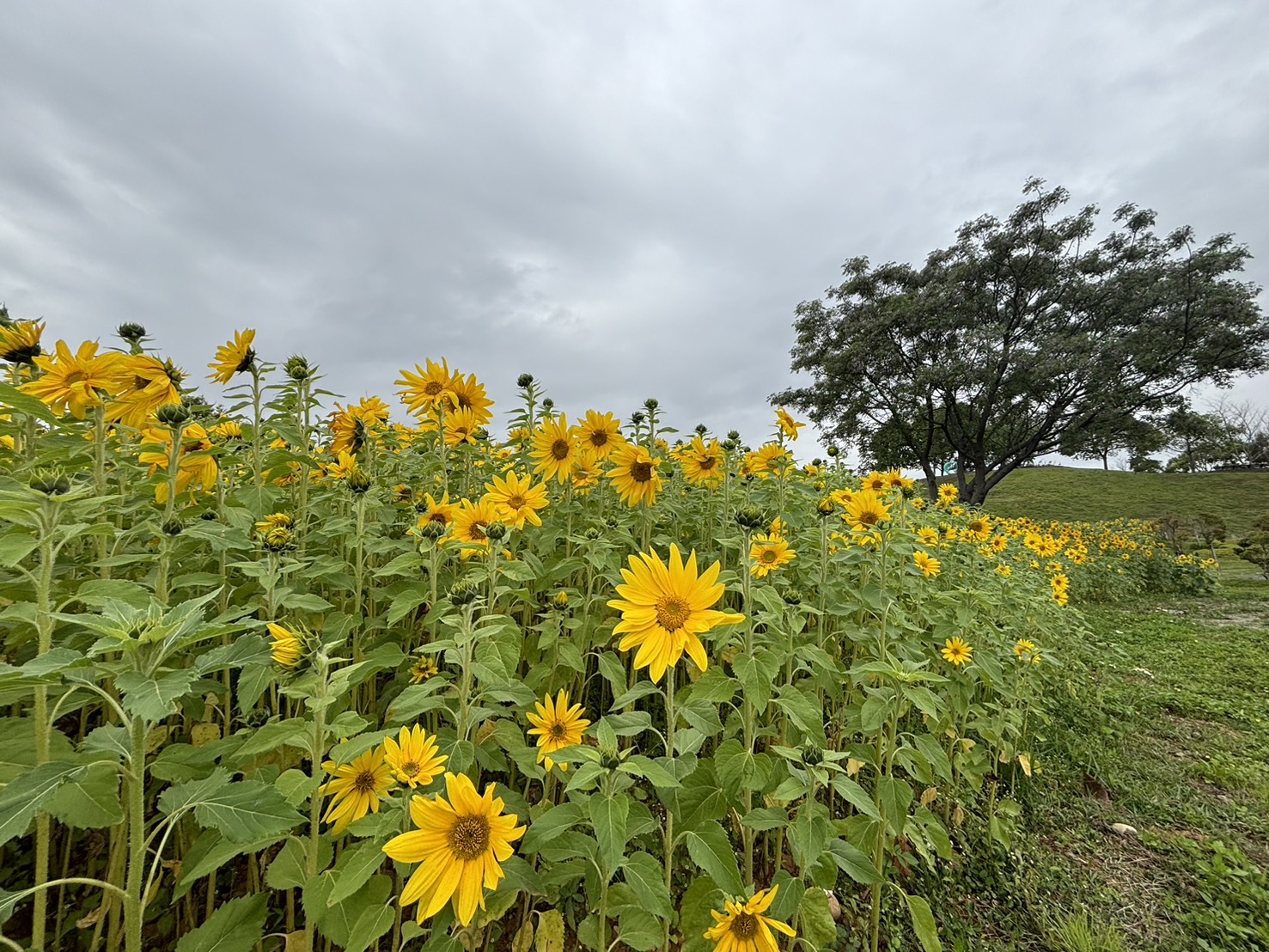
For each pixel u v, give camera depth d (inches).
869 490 181.9
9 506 53.9
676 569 70.4
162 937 75.0
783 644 93.5
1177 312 880.9
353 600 111.1
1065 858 124.3
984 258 1004.6
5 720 55.1
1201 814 144.7
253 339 98.5
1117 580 481.1
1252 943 102.6
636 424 166.2
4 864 76.4
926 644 142.3
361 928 55.4
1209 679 256.7
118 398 82.4
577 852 67.9
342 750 55.6
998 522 373.7
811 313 1177.4
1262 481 1231.5
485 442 153.8
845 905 101.7
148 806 78.0
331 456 147.8
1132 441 928.3
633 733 65.6
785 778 79.3
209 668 46.9
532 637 114.3
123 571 94.3
